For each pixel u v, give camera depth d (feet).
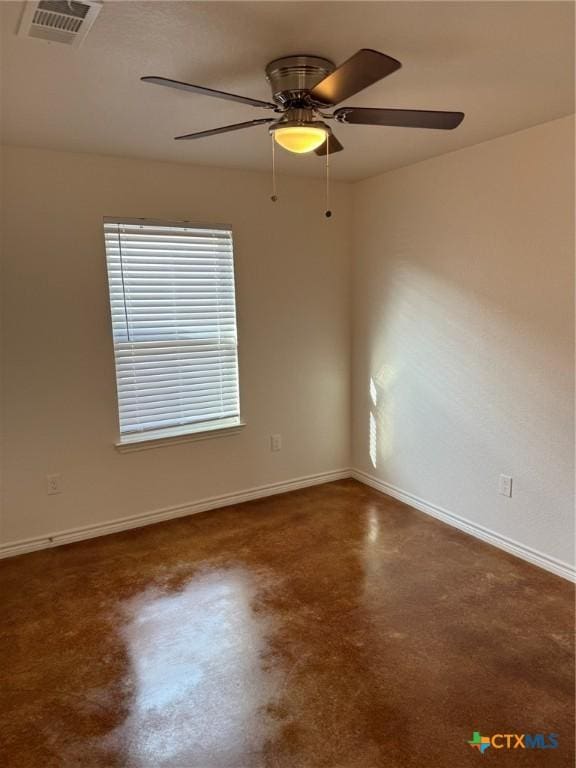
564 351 8.46
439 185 10.32
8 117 7.62
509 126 8.45
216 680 6.62
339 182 12.53
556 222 8.34
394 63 4.56
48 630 7.69
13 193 9.18
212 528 11.02
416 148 9.68
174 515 11.56
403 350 11.75
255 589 8.67
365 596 8.41
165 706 6.21
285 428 12.82
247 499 12.51
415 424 11.64
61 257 9.71
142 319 10.67
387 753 5.53
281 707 6.16
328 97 5.41
